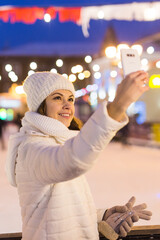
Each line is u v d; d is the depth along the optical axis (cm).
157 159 817
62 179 112
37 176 119
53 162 111
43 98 140
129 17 549
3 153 989
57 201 130
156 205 365
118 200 399
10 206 365
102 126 104
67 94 144
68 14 549
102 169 661
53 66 1662
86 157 106
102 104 106
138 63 113
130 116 1237
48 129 133
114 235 150
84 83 1667
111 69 1422
